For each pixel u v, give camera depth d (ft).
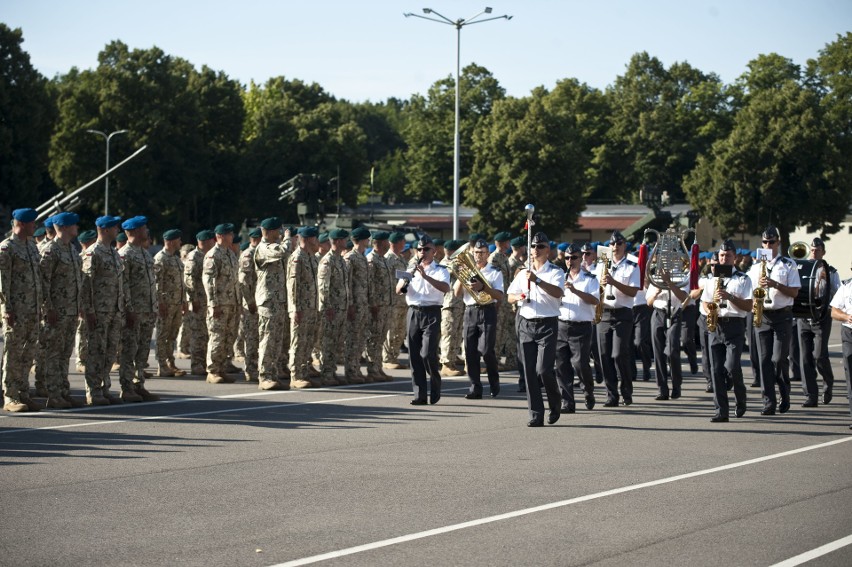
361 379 57.88
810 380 49.49
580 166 209.87
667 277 50.83
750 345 58.39
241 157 238.07
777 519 26.76
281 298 53.78
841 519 26.84
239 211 240.94
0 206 185.57
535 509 27.68
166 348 59.93
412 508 27.73
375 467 33.22
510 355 65.10
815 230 196.54
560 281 42.04
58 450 35.96
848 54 225.15
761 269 45.34
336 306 56.08
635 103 283.59
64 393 46.34
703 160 205.67
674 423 43.65
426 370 48.49
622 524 26.16
